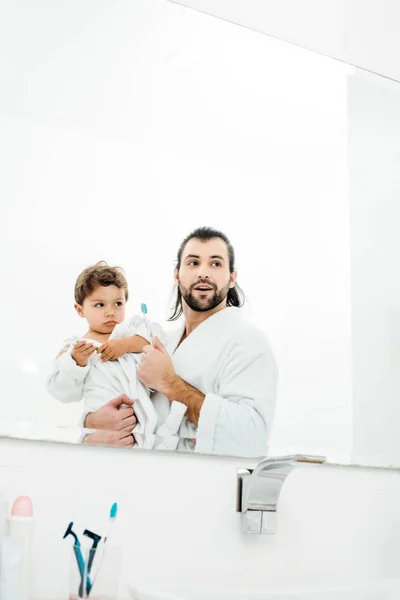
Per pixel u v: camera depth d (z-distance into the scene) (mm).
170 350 1246
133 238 1235
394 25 1639
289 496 1331
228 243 1325
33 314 1137
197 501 1232
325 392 1382
